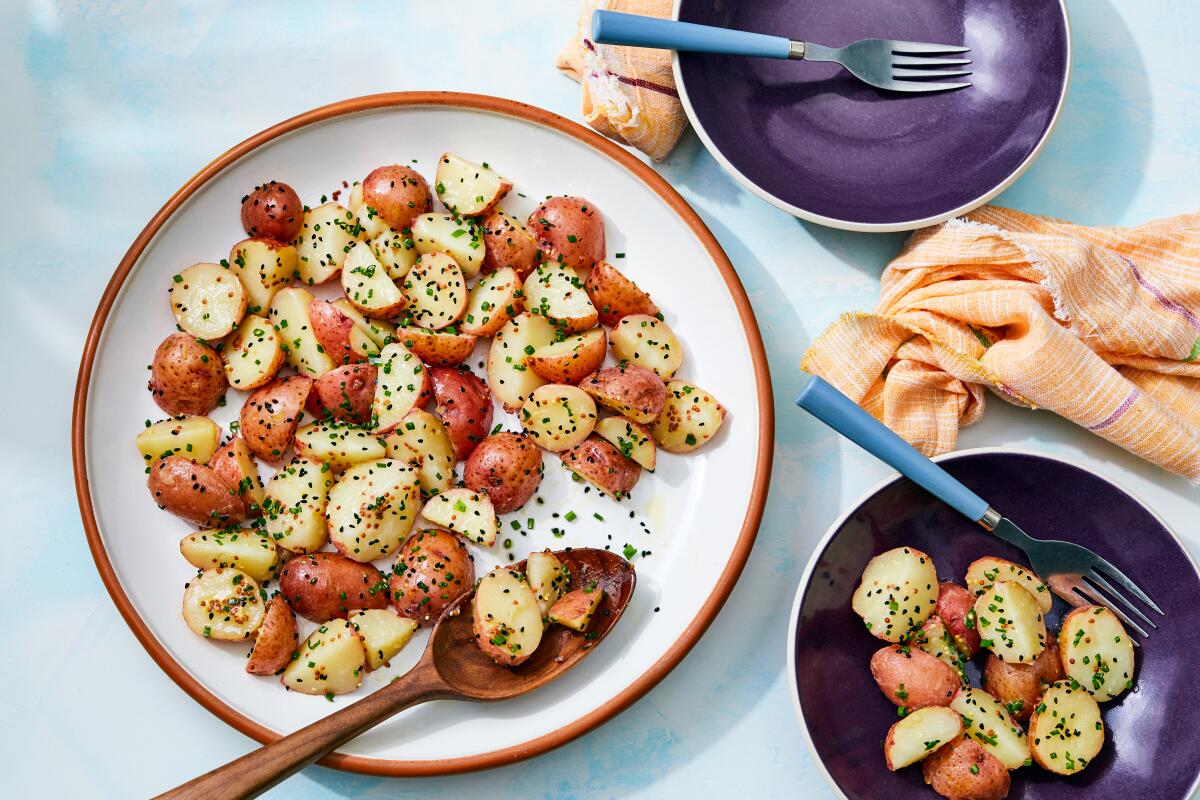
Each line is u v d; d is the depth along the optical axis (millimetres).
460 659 746
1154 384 793
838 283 820
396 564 759
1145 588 761
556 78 834
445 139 811
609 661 771
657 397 763
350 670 751
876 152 805
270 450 773
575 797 782
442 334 776
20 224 826
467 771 739
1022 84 792
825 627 758
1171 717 748
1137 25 833
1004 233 767
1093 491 754
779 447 807
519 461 761
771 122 807
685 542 786
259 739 746
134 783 788
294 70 835
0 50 836
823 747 747
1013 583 742
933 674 737
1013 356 767
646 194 798
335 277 804
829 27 814
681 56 778
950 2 807
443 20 837
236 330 786
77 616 799
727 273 779
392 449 771
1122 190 825
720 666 791
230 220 803
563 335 785
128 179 830
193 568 782
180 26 838
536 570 750
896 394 790
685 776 784
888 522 767
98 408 783
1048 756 735
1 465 811
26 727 790
